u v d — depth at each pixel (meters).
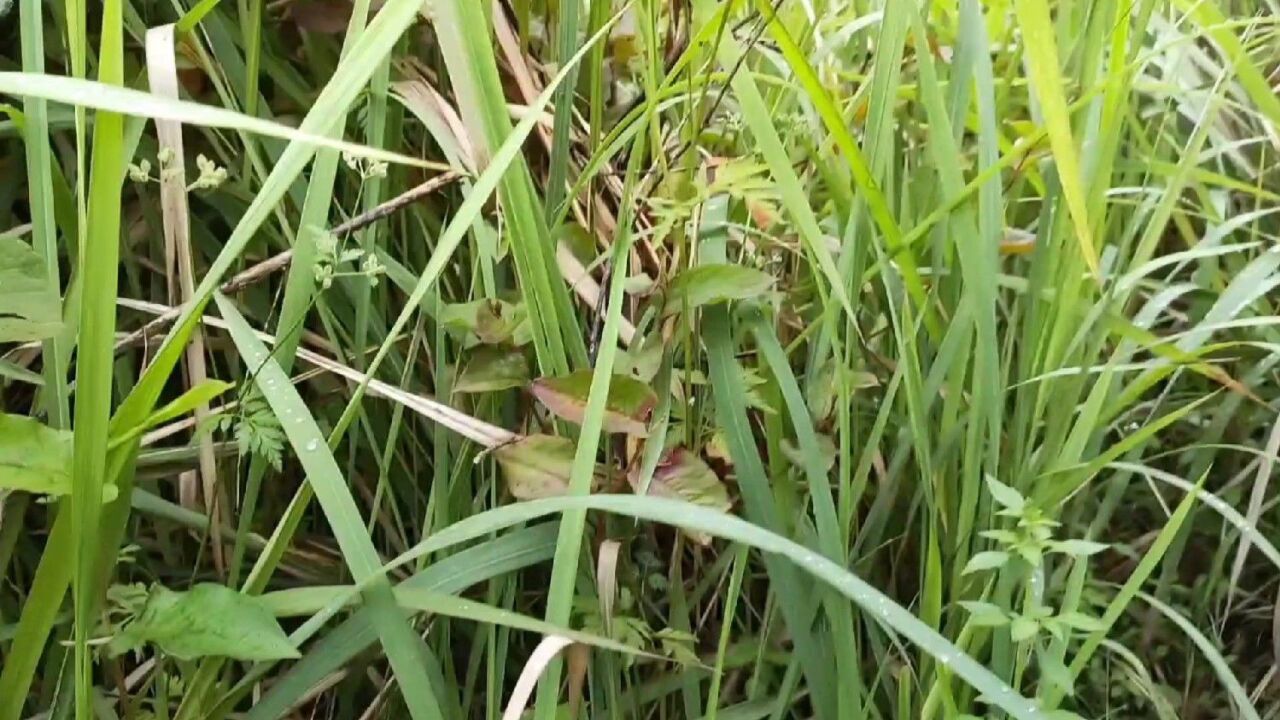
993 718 0.56
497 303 0.57
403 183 0.66
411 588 0.51
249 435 0.51
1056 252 0.63
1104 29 0.63
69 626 0.54
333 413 0.65
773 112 0.70
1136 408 0.79
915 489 0.69
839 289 0.54
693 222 0.60
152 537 0.64
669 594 0.63
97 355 0.39
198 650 0.44
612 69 0.70
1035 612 0.54
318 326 0.66
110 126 0.37
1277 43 0.93
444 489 0.59
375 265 0.54
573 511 0.49
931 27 0.74
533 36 0.70
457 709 0.57
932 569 0.57
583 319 0.63
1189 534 0.82
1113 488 0.74
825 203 0.73
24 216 0.66
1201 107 0.95
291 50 0.69
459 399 0.61
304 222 0.53
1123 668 0.73
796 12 0.74
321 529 0.66
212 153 0.66
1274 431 0.72
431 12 0.59
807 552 0.48
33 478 0.41
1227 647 0.79
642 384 0.53
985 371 0.58
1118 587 0.74
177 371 0.64
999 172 0.58
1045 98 0.45
